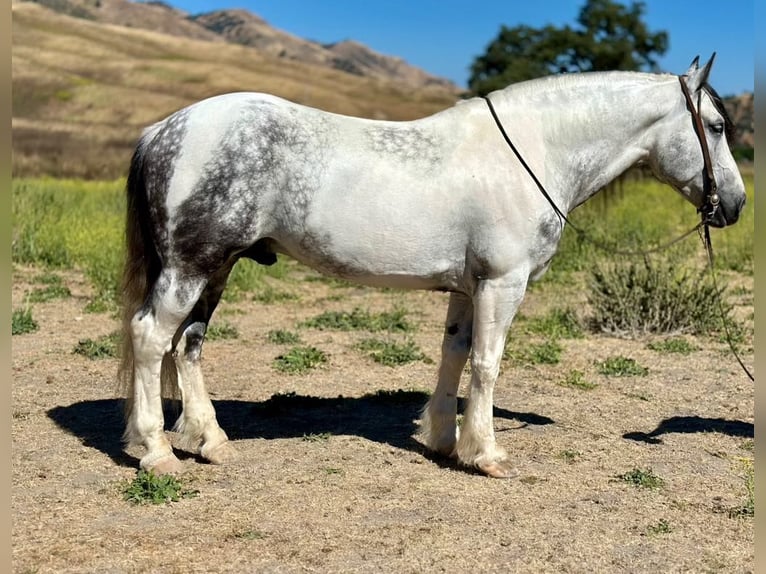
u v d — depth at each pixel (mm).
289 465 4738
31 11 113750
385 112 95312
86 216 14094
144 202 4328
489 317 4449
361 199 4289
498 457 4648
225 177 4176
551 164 4531
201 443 4789
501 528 3975
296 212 4301
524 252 4395
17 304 9172
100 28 117375
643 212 16047
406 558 3643
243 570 3498
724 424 5715
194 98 78938
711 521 4125
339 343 7918
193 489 4328
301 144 4285
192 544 3711
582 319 8867
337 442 5180
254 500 4219
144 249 4434
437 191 4324
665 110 4656
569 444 5238
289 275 11984
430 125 4488
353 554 3664
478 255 4375
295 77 112750
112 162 34625
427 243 4359
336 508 4148
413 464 4824
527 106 4539
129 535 3779
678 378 6906
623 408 6051
